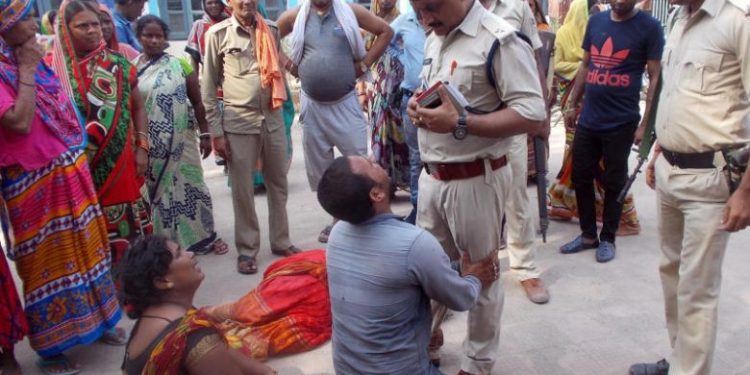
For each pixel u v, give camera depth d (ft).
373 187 6.64
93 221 10.66
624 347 10.62
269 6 38.52
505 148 8.46
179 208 14.92
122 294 6.21
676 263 9.11
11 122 9.18
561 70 17.16
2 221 10.25
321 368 10.47
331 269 7.13
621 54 13.02
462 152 8.26
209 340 5.92
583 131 13.71
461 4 7.86
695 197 8.10
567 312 11.85
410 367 7.06
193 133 14.99
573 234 15.71
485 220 8.53
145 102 14.12
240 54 13.28
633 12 13.00
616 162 13.52
